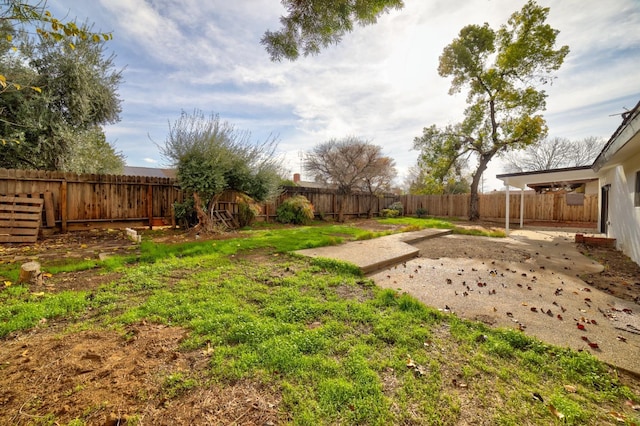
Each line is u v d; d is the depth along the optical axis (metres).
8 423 1.32
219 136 7.51
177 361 1.86
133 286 3.28
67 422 1.35
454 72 14.87
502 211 14.85
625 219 6.10
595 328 2.57
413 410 1.51
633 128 3.64
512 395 1.66
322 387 1.65
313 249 5.60
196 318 2.46
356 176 15.11
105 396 1.52
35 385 1.59
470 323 2.59
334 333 2.31
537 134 13.27
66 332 2.22
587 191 13.00
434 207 17.44
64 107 8.73
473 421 1.45
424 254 5.79
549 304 3.16
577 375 1.87
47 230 6.99
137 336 2.16
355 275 4.04
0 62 7.02
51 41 7.87
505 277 4.23
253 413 1.46
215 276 3.71
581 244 7.39
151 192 8.71
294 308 2.75
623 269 4.79
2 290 3.05
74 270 3.91
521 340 2.26
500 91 13.97
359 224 12.29
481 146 14.89
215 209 9.41
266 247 5.67
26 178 6.71
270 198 9.05
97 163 10.84
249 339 2.13
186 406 1.48
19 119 7.39
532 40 12.76
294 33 3.83
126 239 6.55
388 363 1.91
